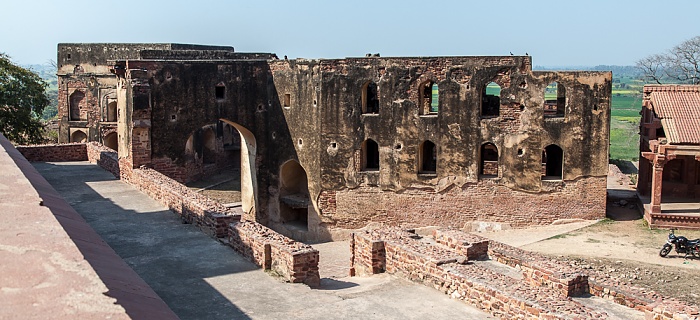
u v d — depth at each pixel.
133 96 25.19
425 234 28.14
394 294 14.04
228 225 16.73
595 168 27.08
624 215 28.30
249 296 13.19
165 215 19.83
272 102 29.25
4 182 8.34
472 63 27.05
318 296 13.45
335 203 28.55
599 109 26.83
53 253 5.41
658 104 27.52
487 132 27.36
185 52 33.00
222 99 28.27
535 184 27.39
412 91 27.45
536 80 26.77
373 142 29.45
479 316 12.67
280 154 29.39
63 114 47.00
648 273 20.20
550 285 14.30
